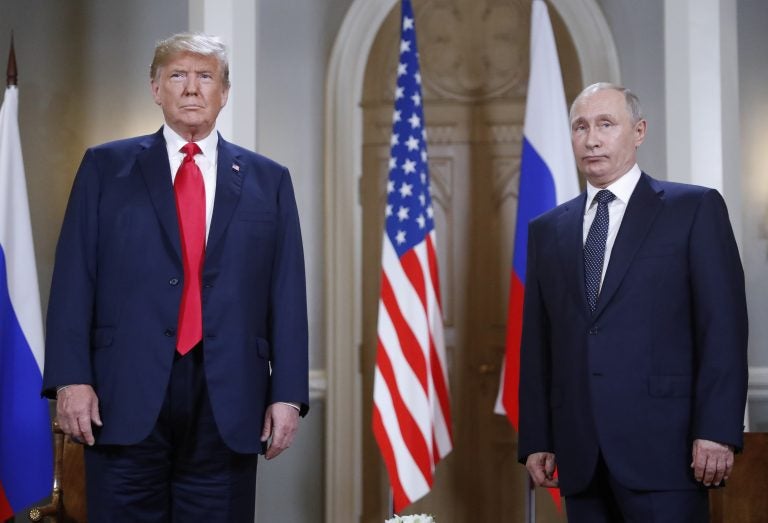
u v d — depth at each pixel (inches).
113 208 114.0
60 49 210.4
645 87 223.1
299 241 121.7
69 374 108.6
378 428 189.3
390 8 241.1
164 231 112.5
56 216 207.8
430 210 200.2
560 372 123.6
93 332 112.9
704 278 116.6
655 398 116.2
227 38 199.5
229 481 112.9
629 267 119.3
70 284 111.7
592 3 232.1
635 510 115.3
